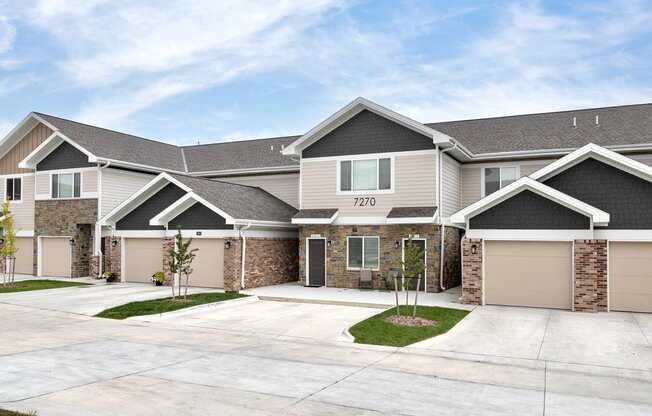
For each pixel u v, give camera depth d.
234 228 21.89
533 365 10.95
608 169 17.31
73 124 29.42
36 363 10.66
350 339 13.27
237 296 20.00
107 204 27.36
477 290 18.27
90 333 14.11
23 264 30.14
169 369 10.29
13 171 30.41
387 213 21.98
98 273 26.61
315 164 23.55
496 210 18.23
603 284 16.86
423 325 14.63
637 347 12.38
